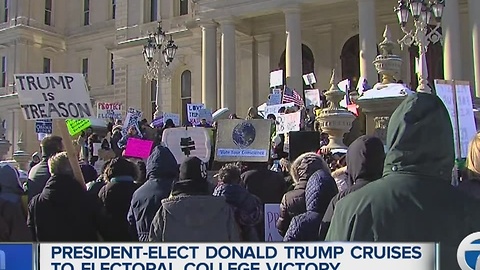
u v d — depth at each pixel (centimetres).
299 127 1436
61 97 693
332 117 1286
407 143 300
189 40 3516
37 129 1973
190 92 3544
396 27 2802
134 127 1814
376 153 423
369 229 295
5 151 1758
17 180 560
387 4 2811
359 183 423
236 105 3188
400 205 293
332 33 3016
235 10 2838
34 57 4981
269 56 3159
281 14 3003
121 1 3962
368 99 1143
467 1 2542
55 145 751
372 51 2506
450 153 302
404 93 1119
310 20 3055
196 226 496
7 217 521
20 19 4928
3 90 4988
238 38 3231
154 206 575
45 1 5141
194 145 988
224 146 928
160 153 599
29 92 691
